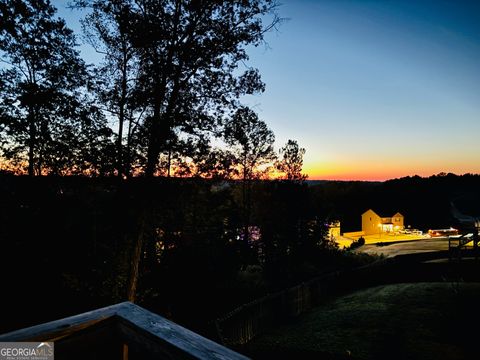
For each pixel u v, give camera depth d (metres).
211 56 13.59
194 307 16.83
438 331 12.63
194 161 13.87
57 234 14.77
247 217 27.00
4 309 11.57
